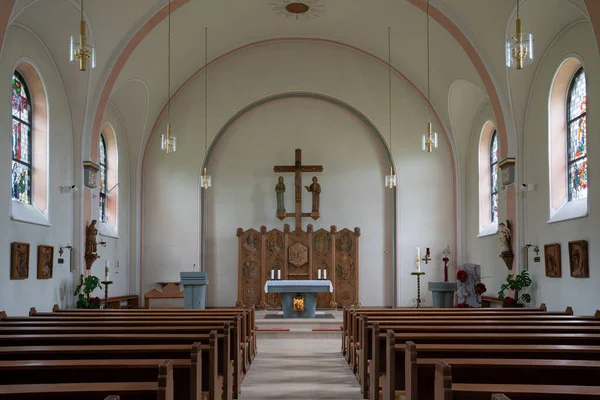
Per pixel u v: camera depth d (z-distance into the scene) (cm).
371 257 2092
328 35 2086
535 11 1362
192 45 1936
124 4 1469
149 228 2066
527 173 1573
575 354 579
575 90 1403
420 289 2053
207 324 881
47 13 1320
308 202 2108
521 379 497
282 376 988
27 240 1301
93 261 1619
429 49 1862
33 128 1420
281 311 1984
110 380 512
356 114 2133
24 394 406
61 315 1048
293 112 2142
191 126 2097
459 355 586
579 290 1282
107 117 1870
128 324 870
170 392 424
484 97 1894
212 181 2116
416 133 2100
